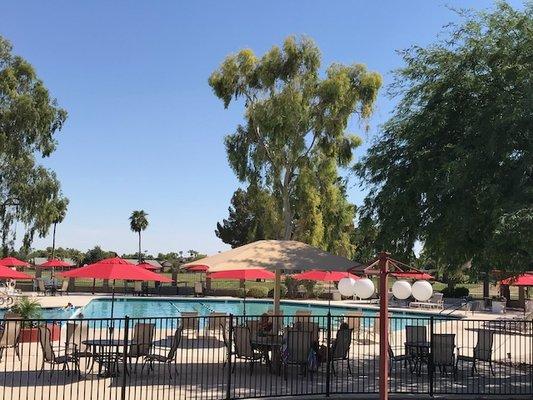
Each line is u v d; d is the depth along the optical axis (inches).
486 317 1042.7
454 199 467.8
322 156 1503.4
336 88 1433.3
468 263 542.9
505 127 446.9
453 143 492.4
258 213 1561.3
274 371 490.0
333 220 1542.8
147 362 517.7
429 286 282.2
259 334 509.7
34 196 1530.5
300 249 552.1
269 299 1488.7
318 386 442.0
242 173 1501.0
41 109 1502.2
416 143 503.5
